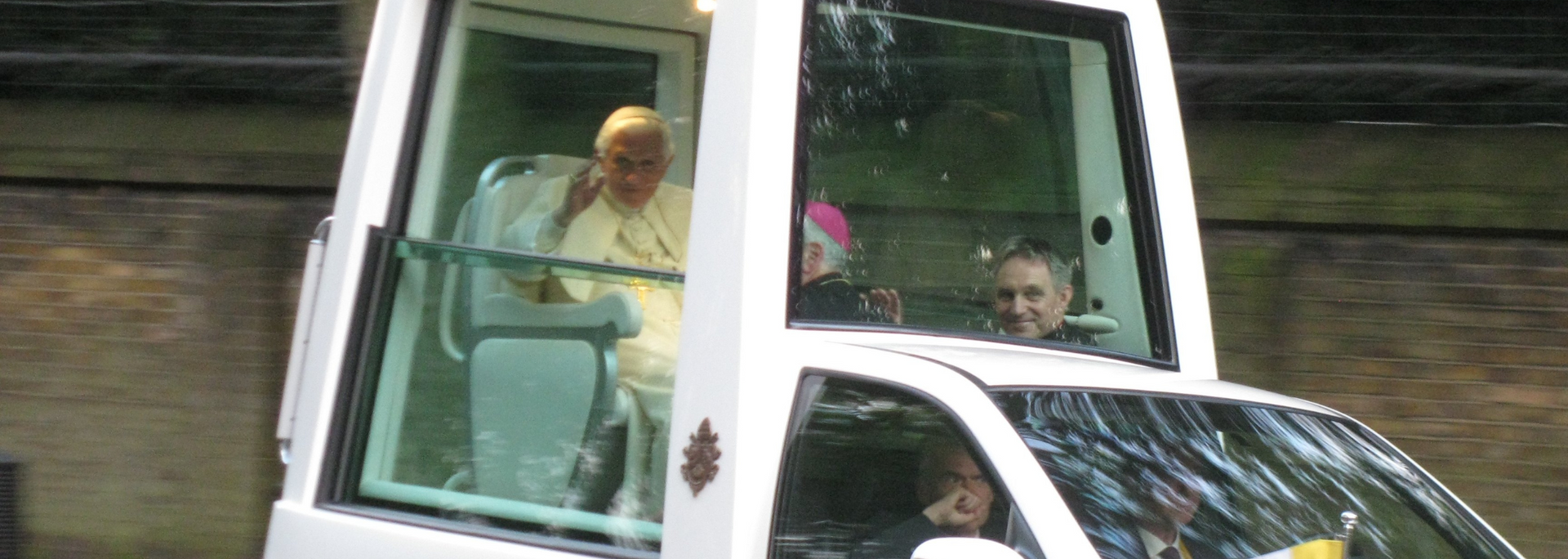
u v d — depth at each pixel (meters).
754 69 7.70
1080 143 9.86
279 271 18.31
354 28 18.25
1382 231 15.73
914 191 8.77
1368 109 15.80
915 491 6.83
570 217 10.12
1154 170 9.92
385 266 9.45
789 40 7.91
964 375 7.06
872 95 8.59
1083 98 9.92
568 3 10.34
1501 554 8.02
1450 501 8.30
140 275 18.86
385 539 8.48
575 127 10.39
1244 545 7.21
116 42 19.11
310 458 9.09
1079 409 7.22
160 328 18.70
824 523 6.90
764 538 6.84
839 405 7.14
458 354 9.21
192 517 18.25
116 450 18.62
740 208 7.46
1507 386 15.27
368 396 9.29
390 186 9.60
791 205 7.71
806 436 7.09
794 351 7.32
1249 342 15.74
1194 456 7.43
